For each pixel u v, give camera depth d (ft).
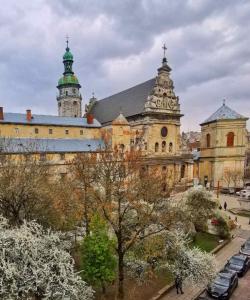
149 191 85.81
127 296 72.69
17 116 187.73
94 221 74.18
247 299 76.79
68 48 302.45
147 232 81.10
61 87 306.14
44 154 139.23
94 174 97.55
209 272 74.59
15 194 75.31
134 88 252.21
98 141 206.59
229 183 255.09
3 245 43.06
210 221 133.49
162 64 225.35
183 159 239.30
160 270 78.28
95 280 64.54
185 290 79.25
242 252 104.53
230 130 259.19
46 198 82.84
